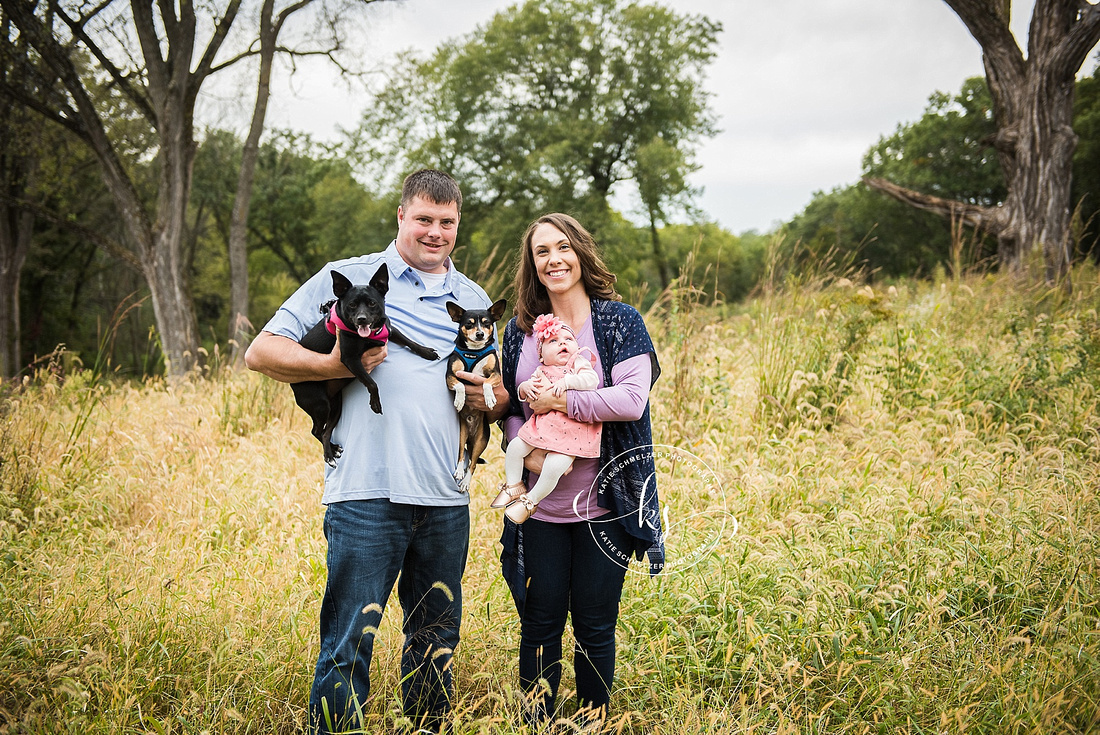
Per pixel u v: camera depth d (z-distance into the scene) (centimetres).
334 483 257
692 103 2784
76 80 1362
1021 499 399
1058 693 259
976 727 263
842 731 266
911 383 596
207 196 2619
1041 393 564
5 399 590
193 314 1496
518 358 288
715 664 314
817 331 653
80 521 455
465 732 247
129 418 673
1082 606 313
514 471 273
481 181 2539
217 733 267
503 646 321
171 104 1401
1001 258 1196
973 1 1127
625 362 269
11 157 1831
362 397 258
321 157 3111
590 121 2586
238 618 329
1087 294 841
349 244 2953
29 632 307
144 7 1350
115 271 2966
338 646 245
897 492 417
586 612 267
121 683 268
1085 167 2714
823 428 536
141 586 354
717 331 746
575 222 281
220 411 673
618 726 246
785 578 342
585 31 2633
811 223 4684
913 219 3691
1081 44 1057
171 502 476
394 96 1877
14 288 1905
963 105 3597
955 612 324
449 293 285
